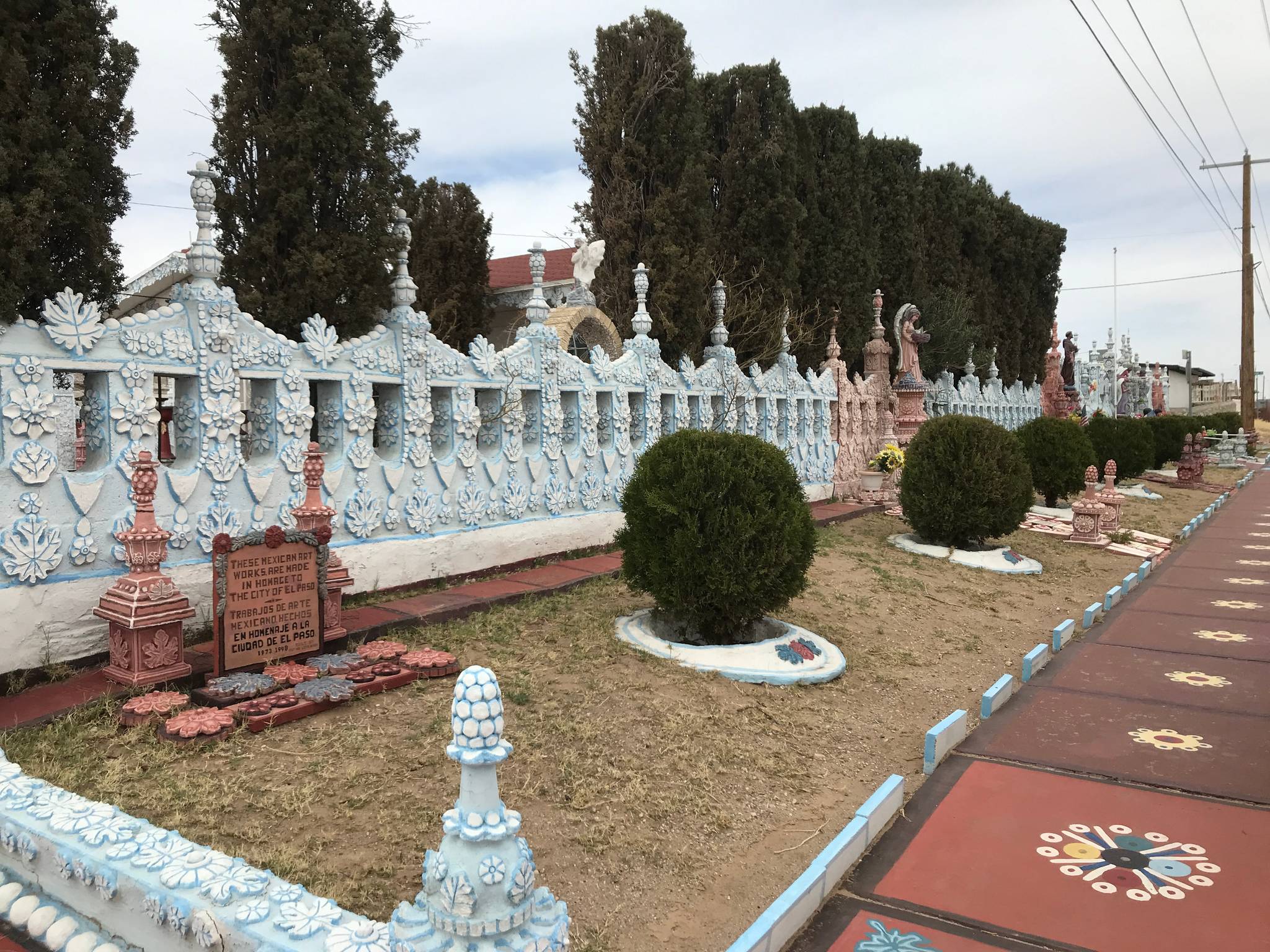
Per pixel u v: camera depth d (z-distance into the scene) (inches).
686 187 547.2
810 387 640.4
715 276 600.7
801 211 646.5
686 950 142.9
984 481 499.2
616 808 185.9
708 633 307.0
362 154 308.2
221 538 227.8
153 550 223.9
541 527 402.0
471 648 277.9
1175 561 572.1
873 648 323.9
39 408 229.0
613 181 555.2
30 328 227.1
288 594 243.4
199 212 266.2
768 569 286.0
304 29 300.7
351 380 312.5
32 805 153.7
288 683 229.3
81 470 247.9
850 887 164.7
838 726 248.2
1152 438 982.4
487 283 727.1
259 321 297.3
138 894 128.8
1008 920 152.4
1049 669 319.9
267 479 283.3
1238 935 146.9
